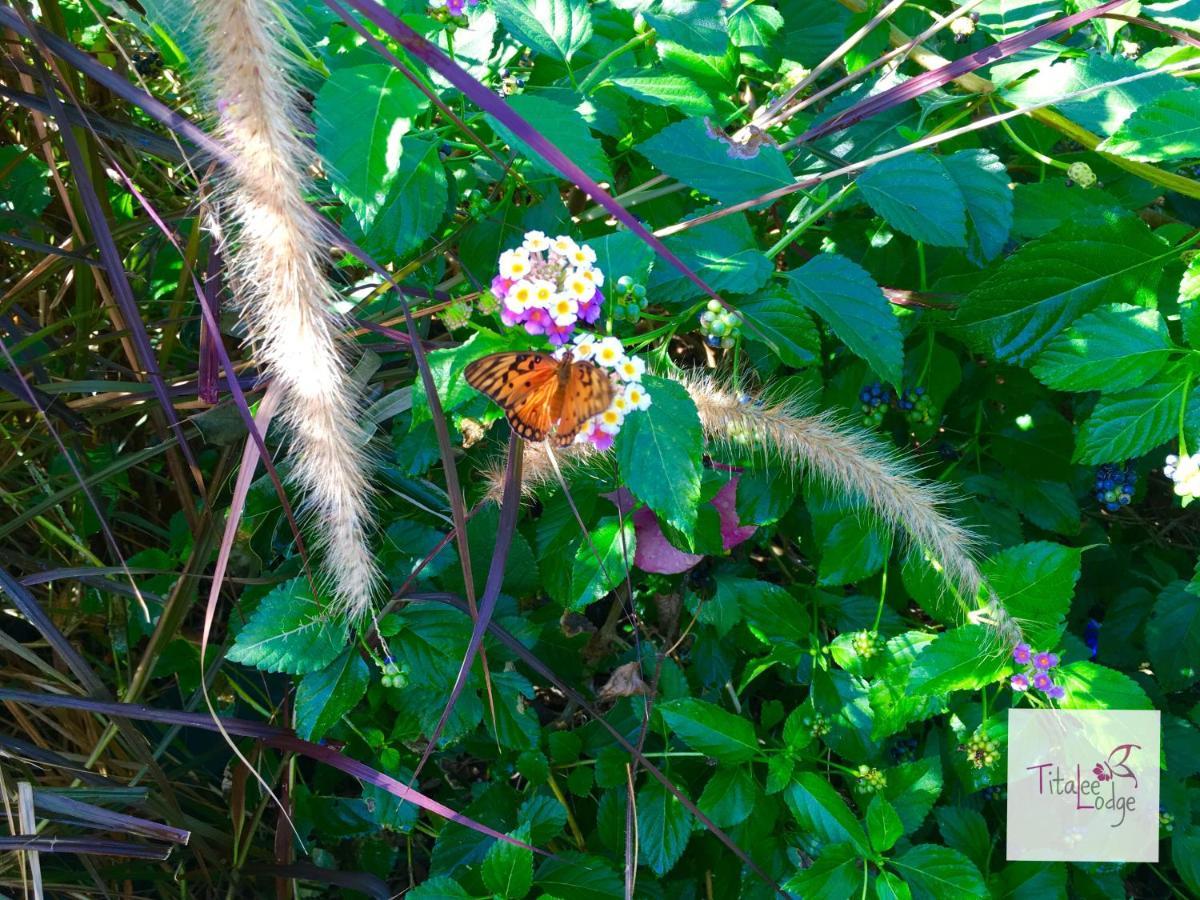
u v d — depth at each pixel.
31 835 0.42
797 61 0.53
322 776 0.56
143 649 0.58
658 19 0.45
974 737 0.44
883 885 0.42
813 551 0.51
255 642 0.41
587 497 0.45
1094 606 0.59
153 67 0.57
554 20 0.45
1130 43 0.51
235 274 0.37
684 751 0.49
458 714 0.44
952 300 0.46
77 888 0.49
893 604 0.51
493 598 0.34
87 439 0.58
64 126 0.35
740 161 0.43
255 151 0.31
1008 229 0.45
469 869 0.46
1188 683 0.49
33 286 0.53
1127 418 0.40
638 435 0.36
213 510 0.50
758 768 0.48
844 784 0.51
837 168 0.49
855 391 0.50
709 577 0.51
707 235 0.43
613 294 0.39
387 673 0.42
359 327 0.43
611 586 0.45
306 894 0.54
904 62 0.51
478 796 0.49
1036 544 0.43
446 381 0.37
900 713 0.44
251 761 0.51
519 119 0.25
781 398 0.48
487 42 0.45
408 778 0.48
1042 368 0.41
